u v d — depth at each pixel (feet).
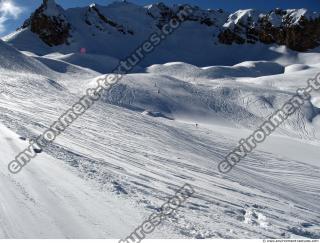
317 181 75.20
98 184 25.25
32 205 19.02
